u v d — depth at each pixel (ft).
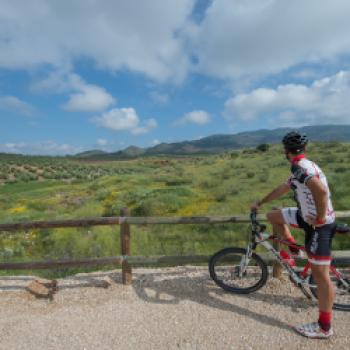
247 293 15.62
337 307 13.87
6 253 31.58
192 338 12.26
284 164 93.30
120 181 87.51
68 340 12.37
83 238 33.91
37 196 88.02
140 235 32.78
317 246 12.26
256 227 15.38
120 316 13.98
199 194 55.21
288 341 11.92
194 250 28.32
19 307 15.14
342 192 43.39
